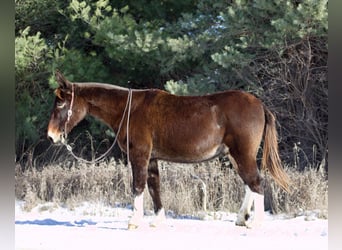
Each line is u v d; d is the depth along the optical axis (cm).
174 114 1049
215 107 1044
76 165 1900
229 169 1577
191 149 1043
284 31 1602
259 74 1836
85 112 1107
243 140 1024
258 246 898
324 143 1750
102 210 1425
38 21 2102
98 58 1955
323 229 1070
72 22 2011
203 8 1805
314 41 1739
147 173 1079
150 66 1895
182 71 1936
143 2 1962
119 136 1080
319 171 1508
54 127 1089
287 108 1820
